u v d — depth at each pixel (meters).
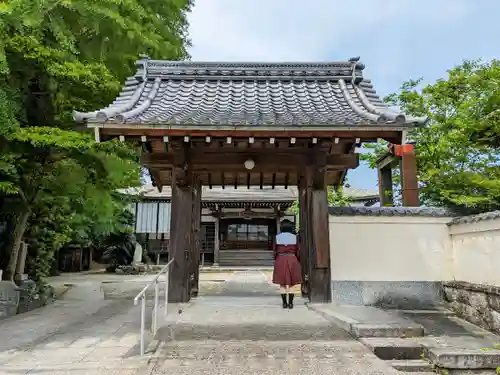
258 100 7.22
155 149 6.77
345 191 25.72
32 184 8.46
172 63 8.07
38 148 7.54
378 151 12.70
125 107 6.30
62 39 7.29
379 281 6.96
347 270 7.00
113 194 11.55
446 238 7.18
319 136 5.66
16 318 7.15
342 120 5.80
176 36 14.03
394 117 5.59
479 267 6.23
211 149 6.71
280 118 5.86
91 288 12.18
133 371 3.70
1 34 6.61
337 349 4.30
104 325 6.25
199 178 8.38
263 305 6.79
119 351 4.52
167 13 12.83
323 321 5.50
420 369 4.10
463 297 6.38
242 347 4.36
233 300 7.41
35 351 4.62
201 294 8.63
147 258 23.97
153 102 6.96
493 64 9.25
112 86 8.40
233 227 26.45
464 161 9.23
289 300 6.54
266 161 6.72
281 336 4.77
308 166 6.74
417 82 11.30
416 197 7.93
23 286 8.28
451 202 7.95
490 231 5.95
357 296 6.91
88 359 4.20
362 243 7.10
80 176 8.77
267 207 24.14
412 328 4.85
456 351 4.20
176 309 6.26
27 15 6.61
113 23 8.88
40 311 7.97
